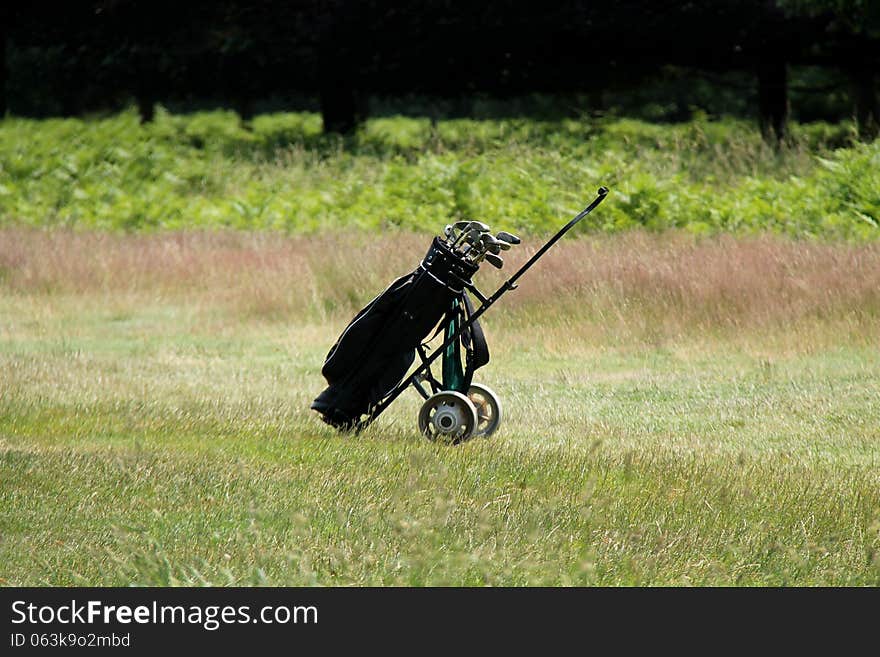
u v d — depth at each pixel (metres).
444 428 30.28
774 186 69.75
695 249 55.78
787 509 24.12
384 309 30.61
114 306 54.97
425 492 24.50
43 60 136.75
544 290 50.41
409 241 59.62
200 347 46.66
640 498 24.81
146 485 25.33
